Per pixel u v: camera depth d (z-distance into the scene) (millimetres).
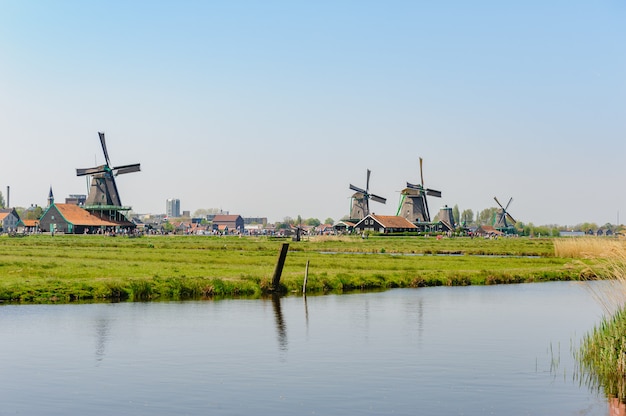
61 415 19797
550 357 27531
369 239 137125
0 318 34875
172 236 147375
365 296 46312
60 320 34531
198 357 26859
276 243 108688
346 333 32312
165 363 25828
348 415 19953
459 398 21734
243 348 28609
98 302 40875
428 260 73438
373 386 23000
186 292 44531
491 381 23812
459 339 31188
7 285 41625
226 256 72062
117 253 72875
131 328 32656
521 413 20391
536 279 59469
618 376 24562
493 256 86688
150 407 20531
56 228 157750
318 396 21797
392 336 31719
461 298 46062
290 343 29781
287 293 46875
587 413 20359
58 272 49156
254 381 23469
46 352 27469
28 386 22672
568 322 36406
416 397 21812
